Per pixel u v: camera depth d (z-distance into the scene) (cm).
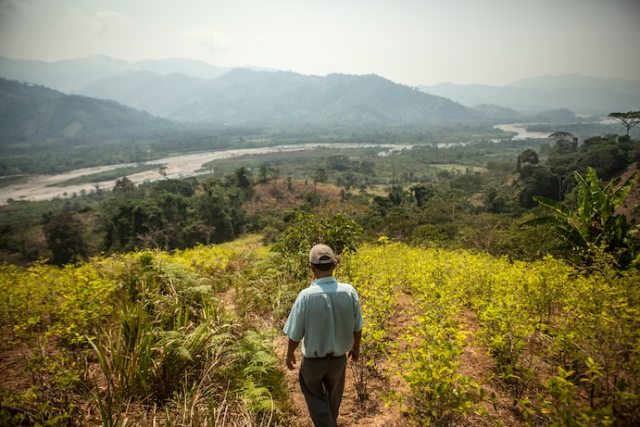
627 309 379
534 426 329
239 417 356
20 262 6028
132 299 530
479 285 655
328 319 311
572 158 8638
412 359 392
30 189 17650
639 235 973
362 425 359
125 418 311
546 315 541
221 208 7206
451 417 332
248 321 575
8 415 317
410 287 736
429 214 5512
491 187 9956
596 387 379
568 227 1044
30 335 430
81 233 6444
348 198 9750
